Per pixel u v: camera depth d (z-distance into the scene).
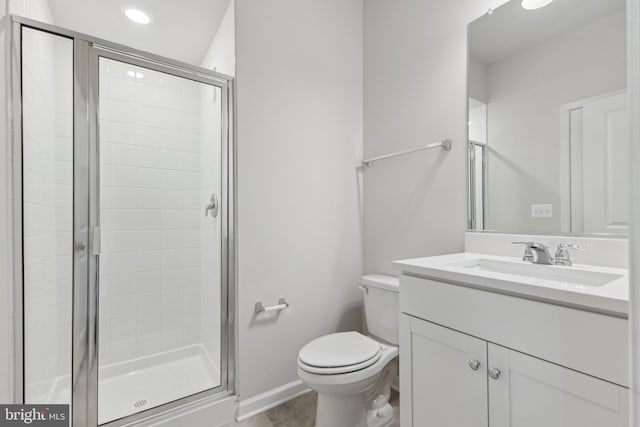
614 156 1.10
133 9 1.81
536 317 0.83
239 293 1.65
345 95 2.10
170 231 2.18
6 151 1.17
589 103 1.17
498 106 1.44
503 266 1.28
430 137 1.72
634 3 0.35
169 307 2.16
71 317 1.44
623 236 1.08
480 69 1.50
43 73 1.37
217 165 1.79
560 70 1.25
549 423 0.80
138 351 2.04
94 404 1.46
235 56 1.65
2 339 1.13
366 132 2.15
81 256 1.46
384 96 2.01
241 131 1.67
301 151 1.89
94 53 1.46
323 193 1.98
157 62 1.57
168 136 2.11
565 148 1.23
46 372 1.41
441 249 1.66
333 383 1.28
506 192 1.40
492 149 1.45
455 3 1.61
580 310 0.76
